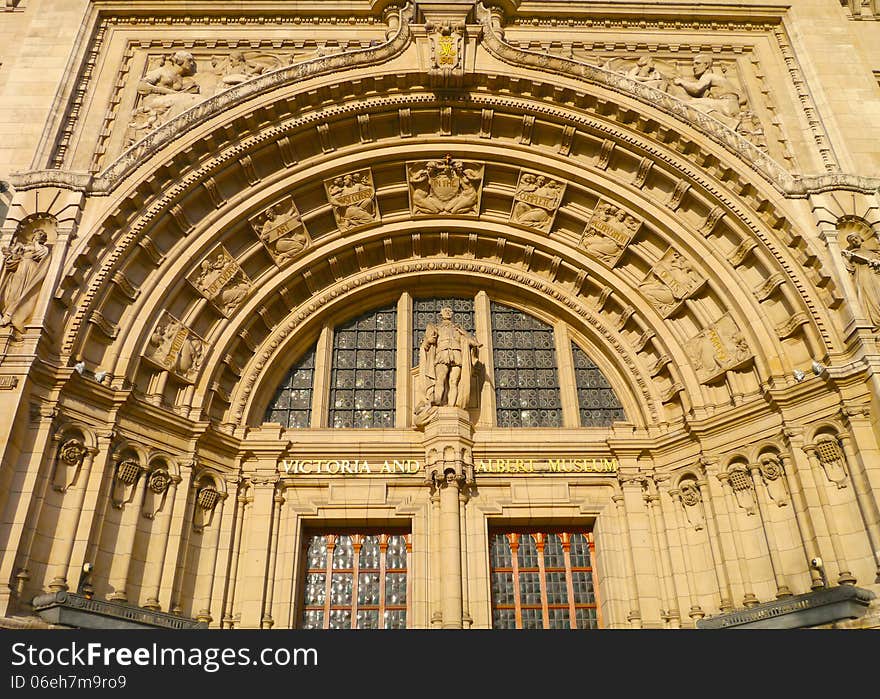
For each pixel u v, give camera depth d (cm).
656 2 2061
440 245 2095
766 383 1656
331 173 1956
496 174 2038
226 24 2038
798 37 2003
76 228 1603
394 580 1741
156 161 1731
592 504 1784
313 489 1792
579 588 1747
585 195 1981
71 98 1833
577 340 2067
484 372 1977
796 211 1705
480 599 1656
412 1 1983
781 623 1398
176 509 1608
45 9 1961
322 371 1972
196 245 1794
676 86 1983
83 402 1521
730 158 1792
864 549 1423
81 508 1445
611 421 1959
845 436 1503
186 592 1580
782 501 1581
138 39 1986
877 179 1731
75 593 1358
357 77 1897
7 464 1347
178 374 1719
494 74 1920
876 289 1573
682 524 1708
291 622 1625
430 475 1761
